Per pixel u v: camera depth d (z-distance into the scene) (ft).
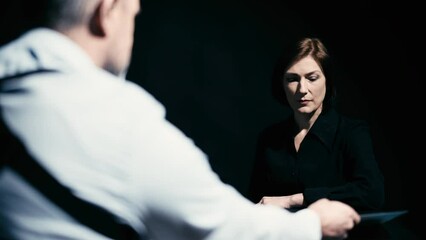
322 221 3.40
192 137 22.08
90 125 2.85
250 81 22.61
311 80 9.11
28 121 2.87
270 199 8.77
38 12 3.22
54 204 2.79
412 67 21.01
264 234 3.06
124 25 3.31
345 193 8.62
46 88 2.94
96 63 3.26
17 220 2.80
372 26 21.53
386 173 20.68
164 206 2.84
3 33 12.11
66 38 3.18
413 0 20.95
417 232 19.38
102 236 2.81
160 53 22.49
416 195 20.29
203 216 2.89
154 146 2.85
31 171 2.81
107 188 2.79
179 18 22.68
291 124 9.67
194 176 2.88
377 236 6.99
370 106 21.30
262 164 9.77
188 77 22.48
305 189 8.62
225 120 22.29
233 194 3.08
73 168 2.80
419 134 20.80
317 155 9.30
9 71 3.05
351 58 21.65
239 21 22.77
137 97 3.01
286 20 22.59
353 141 9.15
